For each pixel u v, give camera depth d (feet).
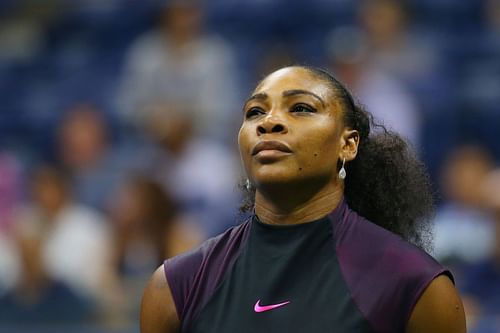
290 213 20.99
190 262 21.53
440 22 77.41
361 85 59.72
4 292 53.57
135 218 51.13
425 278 19.84
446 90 67.05
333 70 62.28
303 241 20.59
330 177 21.18
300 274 20.36
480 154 57.00
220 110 67.41
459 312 20.12
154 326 21.42
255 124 20.92
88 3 94.38
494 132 67.62
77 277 52.95
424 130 64.64
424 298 19.79
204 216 57.21
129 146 69.05
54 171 55.88
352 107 21.89
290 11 81.61
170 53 71.05
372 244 20.54
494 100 69.05
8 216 64.13
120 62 83.66
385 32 67.21
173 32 71.26
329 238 20.71
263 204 21.27
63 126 74.28
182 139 60.29
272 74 21.71
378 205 23.11
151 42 75.61
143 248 50.96
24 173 68.54
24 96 83.87
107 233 54.95
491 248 49.57
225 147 62.28
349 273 20.13
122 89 76.59
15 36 95.35
